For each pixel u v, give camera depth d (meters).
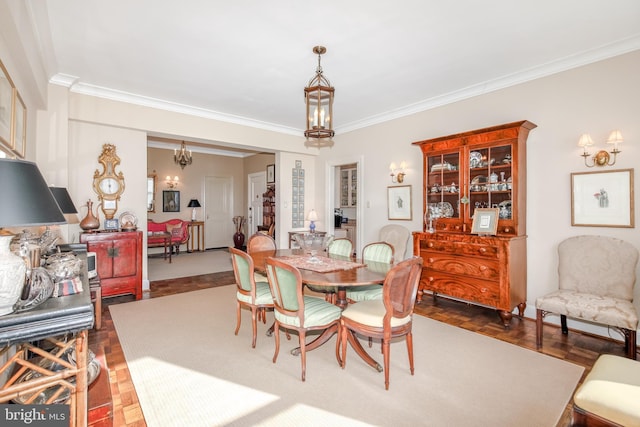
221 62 3.12
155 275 5.38
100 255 3.74
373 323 2.16
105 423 1.36
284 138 5.62
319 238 3.17
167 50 2.88
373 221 5.07
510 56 3.01
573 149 3.08
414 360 2.47
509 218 3.32
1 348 1.08
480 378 2.21
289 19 2.40
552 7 2.27
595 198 2.94
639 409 1.25
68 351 1.45
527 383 2.14
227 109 4.59
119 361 2.42
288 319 2.26
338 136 5.70
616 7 2.27
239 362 2.42
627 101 2.78
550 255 3.23
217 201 8.80
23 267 1.05
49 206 1.19
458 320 3.34
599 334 2.91
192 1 2.19
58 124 3.43
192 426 1.72
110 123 3.92
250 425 1.73
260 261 2.97
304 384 2.13
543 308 2.66
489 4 2.23
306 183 6.09
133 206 4.28
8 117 1.99
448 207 3.88
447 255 3.57
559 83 3.16
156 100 4.17
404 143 4.61
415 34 2.62
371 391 2.05
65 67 3.22
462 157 3.64
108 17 2.37
